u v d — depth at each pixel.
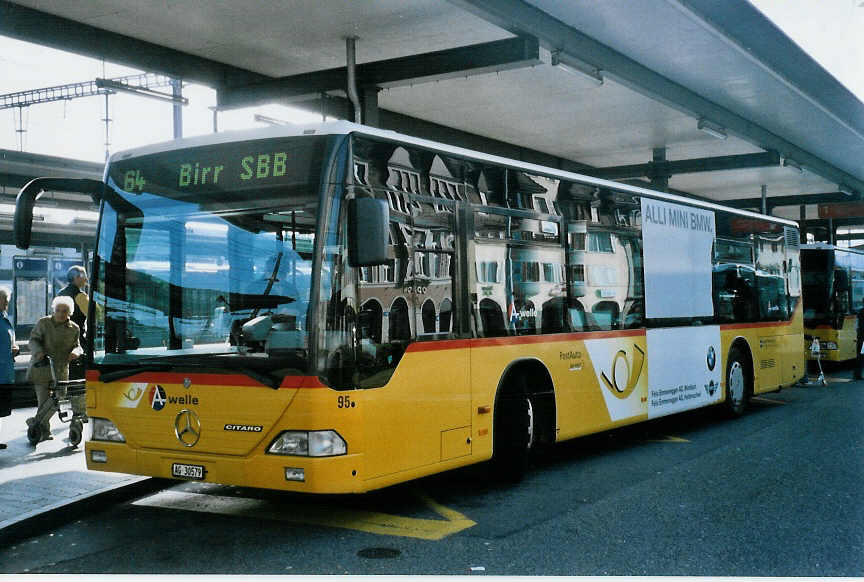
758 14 13.14
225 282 6.30
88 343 6.86
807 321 22.16
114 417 6.70
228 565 5.63
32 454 9.11
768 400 15.35
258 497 7.74
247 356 6.12
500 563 5.66
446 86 16.17
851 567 5.56
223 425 6.18
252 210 6.30
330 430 5.89
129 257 6.75
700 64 15.12
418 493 7.88
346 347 6.01
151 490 7.91
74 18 12.18
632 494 7.77
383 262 5.89
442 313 7.04
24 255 27.94
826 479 8.35
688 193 32.44
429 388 6.81
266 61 14.45
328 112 16.28
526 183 8.38
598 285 9.54
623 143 22.03
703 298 11.99
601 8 12.30
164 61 13.62
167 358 6.46
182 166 6.63
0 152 23.33
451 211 7.25
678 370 11.16
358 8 11.95
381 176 6.50
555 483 8.30
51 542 6.25
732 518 6.86
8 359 9.56
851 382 18.83
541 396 8.53
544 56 12.70
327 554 5.89
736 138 21.59
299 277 6.04
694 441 10.83
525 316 8.19
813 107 18.31
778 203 33.25
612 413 9.65
